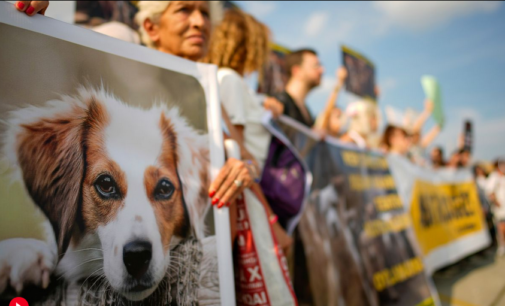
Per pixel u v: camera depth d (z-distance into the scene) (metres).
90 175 0.71
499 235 5.59
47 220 0.64
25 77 0.66
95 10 1.62
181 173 0.87
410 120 4.48
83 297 0.66
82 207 0.69
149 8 1.24
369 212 2.52
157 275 0.77
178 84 0.91
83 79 0.74
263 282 1.03
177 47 1.23
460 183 4.57
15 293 0.59
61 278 0.64
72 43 0.73
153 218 0.79
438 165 5.25
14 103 0.64
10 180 0.62
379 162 2.92
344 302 2.05
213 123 0.96
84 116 0.73
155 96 0.85
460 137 6.52
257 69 1.80
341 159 2.47
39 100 0.67
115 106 0.78
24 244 0.61
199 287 0.83
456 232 4.09
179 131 0.88
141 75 0.84
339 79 3.40
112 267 0.71
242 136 1.34
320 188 2.22
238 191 0.94
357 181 2.54
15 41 0.66
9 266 0.59
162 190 0.82
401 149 3.83
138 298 0.73
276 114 2.05
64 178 0.68
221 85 1.36
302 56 2.91
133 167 0.78
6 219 0.60
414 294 2.51
